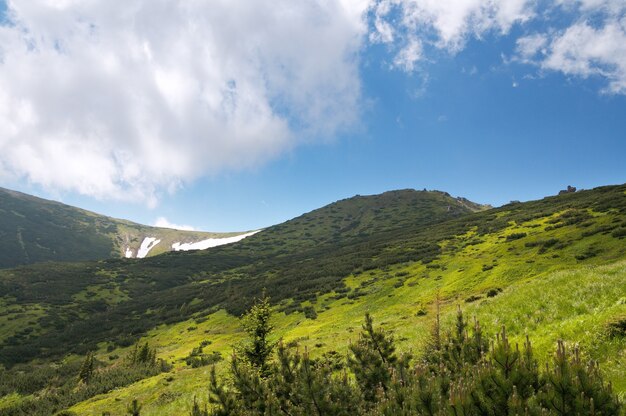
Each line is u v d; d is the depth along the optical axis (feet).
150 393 109.09
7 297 459.73
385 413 27.55
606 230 184.44
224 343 227.40
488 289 159.63
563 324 46.65
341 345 102.12
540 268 164.45
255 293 335.47
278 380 37.29
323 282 299.79
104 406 106.93
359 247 465.47
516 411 18.61
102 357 282.15
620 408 18.35
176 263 645.51
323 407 31.89
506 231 294.66
